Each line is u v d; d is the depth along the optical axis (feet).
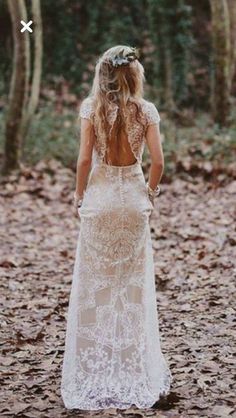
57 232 38.73
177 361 19.42
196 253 33.22
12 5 49.65
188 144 53.67
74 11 75.77
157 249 34.68
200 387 17.47
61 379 18.16
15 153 50.85
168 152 51.72
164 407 16.56
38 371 19.03
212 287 27.35
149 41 74.23
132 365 16.78
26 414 16.28
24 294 27.25
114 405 16.55
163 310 24.75
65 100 70.69
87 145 16.85
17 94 50.52
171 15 69.82
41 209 43.65
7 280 29.37
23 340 21.43
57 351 20.48
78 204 17.38
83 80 74.74
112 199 16.87
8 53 73.56
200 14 79.51
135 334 16.84
